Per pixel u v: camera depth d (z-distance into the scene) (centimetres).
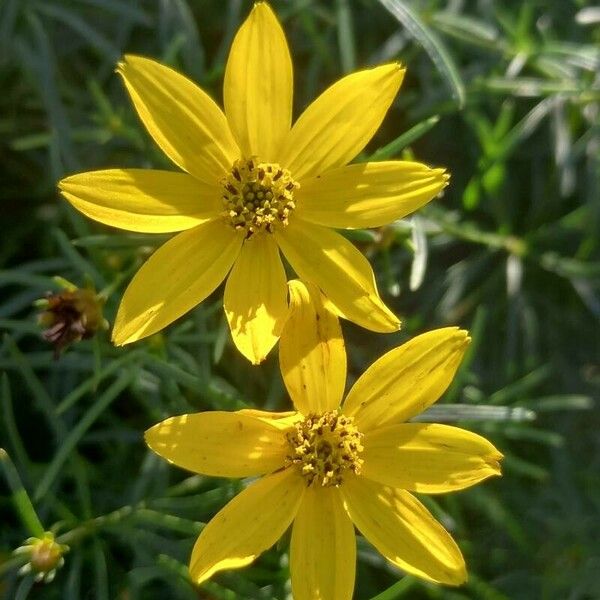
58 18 24
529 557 24
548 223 26
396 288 19
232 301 16
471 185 23
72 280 22
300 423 17
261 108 16
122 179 16
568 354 26
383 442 17
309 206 17
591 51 23
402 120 25
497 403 24
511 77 24
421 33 19
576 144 24
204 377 19
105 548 21
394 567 20
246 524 16
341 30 22
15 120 24
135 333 16
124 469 23
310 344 16
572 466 25
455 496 23
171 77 16
